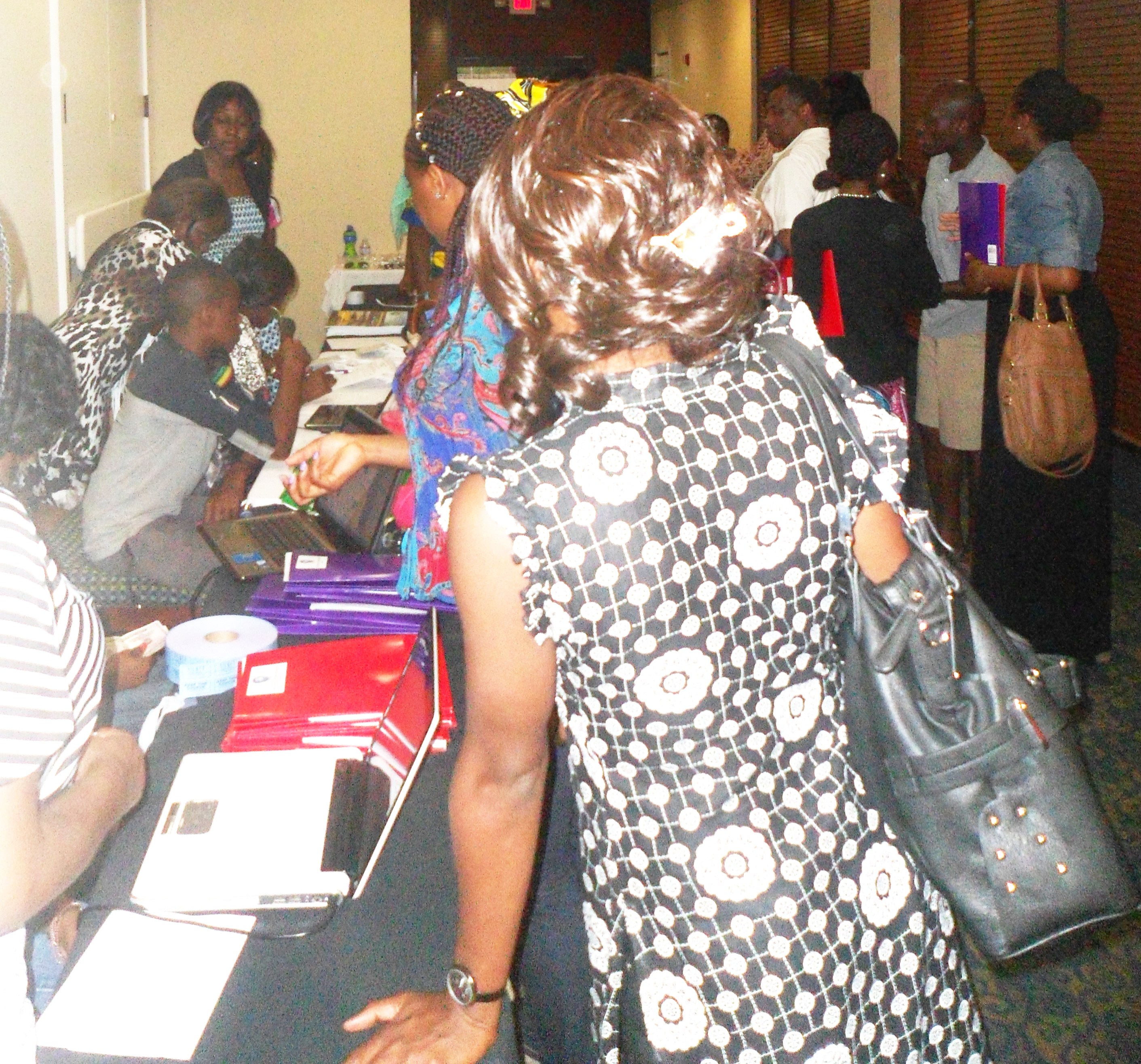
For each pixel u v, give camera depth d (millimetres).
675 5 12633
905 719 1032
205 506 2869
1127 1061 2084
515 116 1713
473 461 892
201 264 2695
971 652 1051
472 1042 981
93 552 2648
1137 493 5113
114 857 1177
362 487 2104
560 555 863
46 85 4285
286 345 3156
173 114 6473
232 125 4715
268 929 1096
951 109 4035
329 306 5387
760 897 935
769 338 975
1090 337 3096
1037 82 3314
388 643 1511
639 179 831
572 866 1348
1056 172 3191
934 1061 1025
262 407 2842
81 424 3037
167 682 1624
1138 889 1071
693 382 916
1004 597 3275
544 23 9188
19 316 1244
